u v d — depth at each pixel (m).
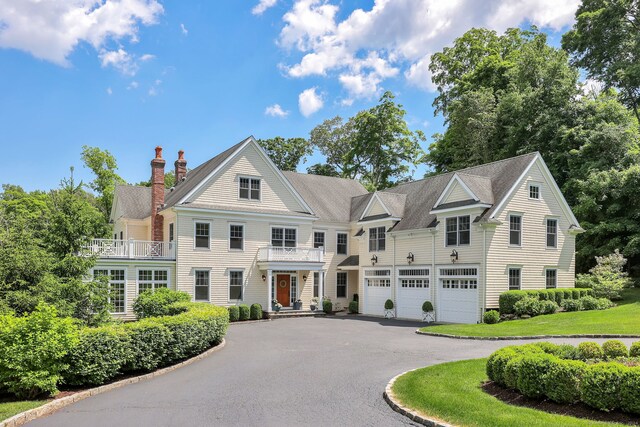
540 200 27.78
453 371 11.84
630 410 8.05
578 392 8.64
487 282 25.42
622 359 10.34
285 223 34.72
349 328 25.09
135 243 29.89
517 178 26.73
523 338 17.92
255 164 33.97
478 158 43.69
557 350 10.87
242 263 32.78
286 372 13.49
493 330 19.91
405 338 20.28
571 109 36.34
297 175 40.81
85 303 16.12
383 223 33.00
